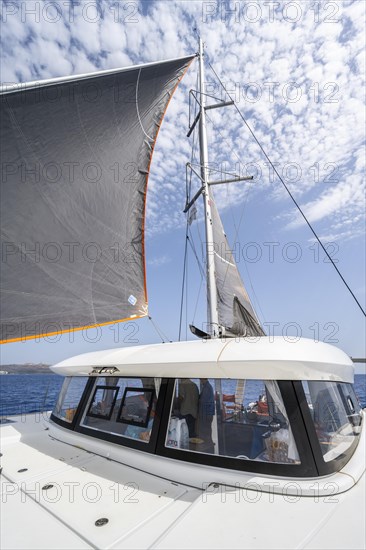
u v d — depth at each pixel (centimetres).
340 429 260
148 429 288
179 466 251
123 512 209
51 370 432
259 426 242
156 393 298
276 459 227
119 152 456
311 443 224
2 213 313
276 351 237
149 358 293
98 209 420
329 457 230
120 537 181
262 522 184
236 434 247
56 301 360
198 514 194
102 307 417
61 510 213
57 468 286
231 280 768
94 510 212
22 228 329
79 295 388
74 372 388
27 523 198
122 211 459
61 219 369
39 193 346
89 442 326
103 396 347
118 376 339
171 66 544
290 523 182
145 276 497
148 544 175
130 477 263
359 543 162
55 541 180
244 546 163
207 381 274
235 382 262
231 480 229
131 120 472
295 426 228
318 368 240
